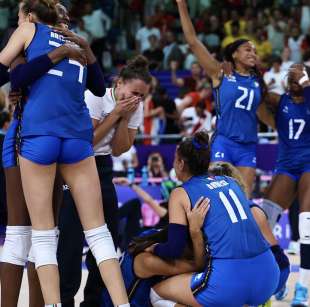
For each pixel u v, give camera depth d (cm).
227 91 1667
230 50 1681
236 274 1148
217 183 1209
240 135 1677
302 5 4228
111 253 1112
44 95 1091
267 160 2800
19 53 1109
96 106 1311
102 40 4072
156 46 4053
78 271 1305
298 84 1590
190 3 4366
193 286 1164
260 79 1691
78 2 4228
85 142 1123
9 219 1158
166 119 3144
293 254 2273
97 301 1302
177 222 1172
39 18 1146
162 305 1215
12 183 1141
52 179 1103
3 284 1152
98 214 1127
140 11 4400
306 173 1589
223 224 1162
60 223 1287
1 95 1922
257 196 2450
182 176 1237
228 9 4294
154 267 1212
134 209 2036
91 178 1125
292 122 1612
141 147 2919
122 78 1305
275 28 4000
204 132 1239
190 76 3744
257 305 1197
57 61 1099
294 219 2259
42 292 1112
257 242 1182
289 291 1667
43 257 1083
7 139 1140
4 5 3797
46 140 1083
